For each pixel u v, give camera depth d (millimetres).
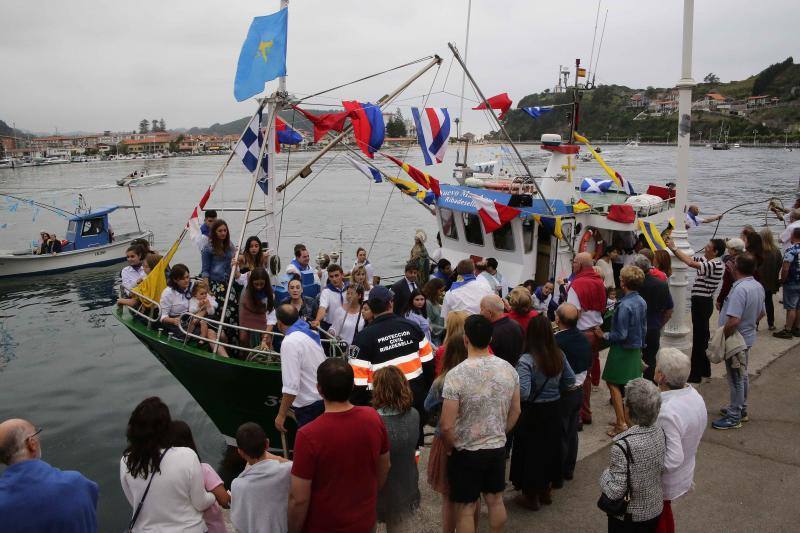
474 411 4312
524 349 5262
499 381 4328
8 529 3227
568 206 11148
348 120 9680
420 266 11344
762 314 6629
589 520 5125
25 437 3420
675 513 5105
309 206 53062
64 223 44344
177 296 8281
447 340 5234
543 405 5082
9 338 18062
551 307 9695
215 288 8898
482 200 10461
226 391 8031
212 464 9445
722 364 8531
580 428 6785
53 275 28062
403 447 4402
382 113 9250
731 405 6555
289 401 5703
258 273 7895
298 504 3709
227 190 69750
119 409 12281
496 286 9586
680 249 8289
